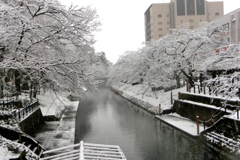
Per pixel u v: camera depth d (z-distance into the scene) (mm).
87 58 14500
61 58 12891
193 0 67625
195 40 22906
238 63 13070
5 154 7410
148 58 27406
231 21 31203
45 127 16891
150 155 12180
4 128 9484
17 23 10945
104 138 15570
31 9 12570
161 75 26750
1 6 9539
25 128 12484
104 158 7398
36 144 10023
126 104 32875
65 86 14086
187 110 19547
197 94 18562
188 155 11953
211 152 12242
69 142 13000
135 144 14094
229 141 11422
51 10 12141
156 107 23969
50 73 12703
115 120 21562
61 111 23312
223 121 12664
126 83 56906
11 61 10555
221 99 14930
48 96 26922
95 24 13578
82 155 6977
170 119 19938
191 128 16109
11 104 13594
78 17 13016
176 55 23594
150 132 16766
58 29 12656
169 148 13102
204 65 14719
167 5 70250
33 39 12539
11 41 11461
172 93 25688
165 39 24531
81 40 13852
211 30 23625
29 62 11398
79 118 22828
